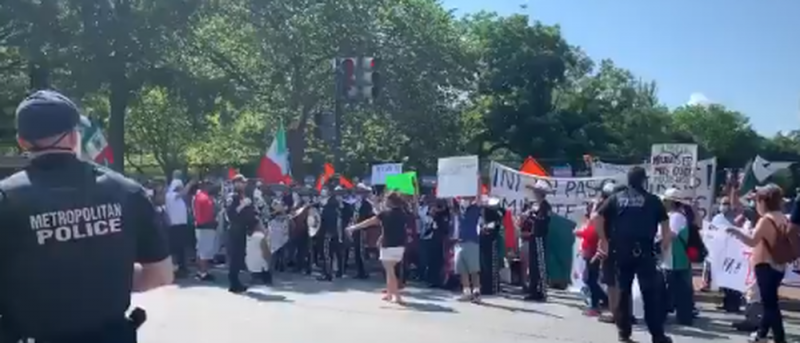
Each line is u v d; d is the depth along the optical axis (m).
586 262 12.94
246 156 49.16
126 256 3.37
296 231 18.23
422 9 37.91
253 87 32.28
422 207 17.83
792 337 11.55
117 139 26.72
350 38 32.03
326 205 17.36
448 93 41.22
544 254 14.57
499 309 13.45
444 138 41.84
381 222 14.05
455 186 15.95
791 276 15.20
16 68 29.72
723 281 13.39
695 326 12.29
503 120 54.56
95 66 24.20
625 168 17.38
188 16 25.47
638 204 9.92
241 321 11.67
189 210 18.22
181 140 48.38
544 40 59.12
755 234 10.16
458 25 52.34
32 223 3.17
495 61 56.72
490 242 15.28
